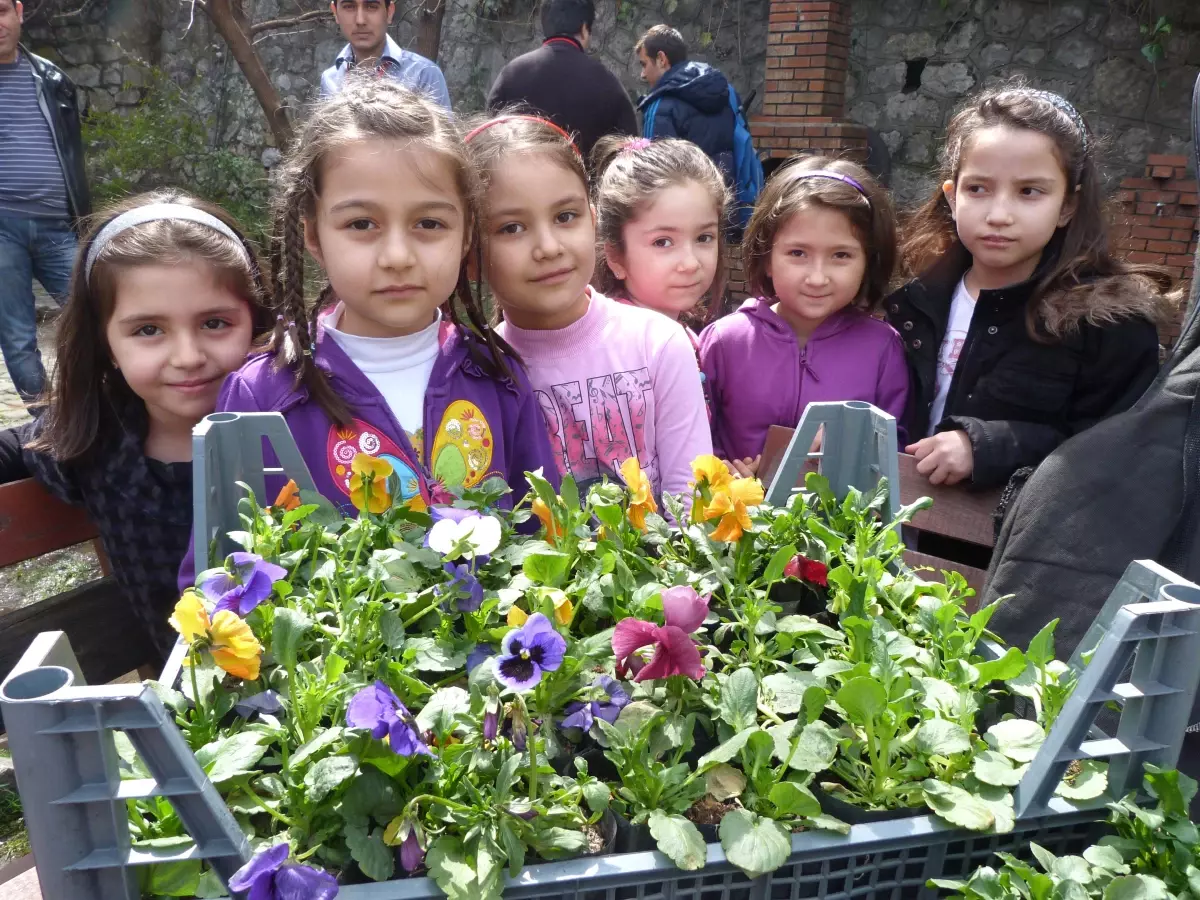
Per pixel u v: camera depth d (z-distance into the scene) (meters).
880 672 0.81
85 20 9.05
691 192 1.91
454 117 1.45
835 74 6.08
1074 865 0.69
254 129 8.91
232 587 0.83
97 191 8.32
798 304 1.92
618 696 0.82
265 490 1.08
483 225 1.44
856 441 1.10
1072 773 0.79
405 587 0.89
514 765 0.70
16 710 0.56
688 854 0.67
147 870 0.63
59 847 0.59
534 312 1.56
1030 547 1.13
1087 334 1.69
